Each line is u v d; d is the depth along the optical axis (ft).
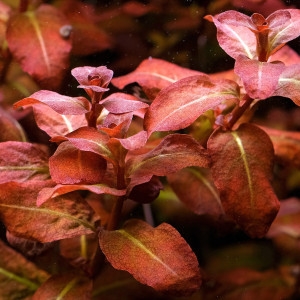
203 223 0.95
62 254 0.85
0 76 0.91
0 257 0.82
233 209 0.77
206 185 0.89
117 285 0.86
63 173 0.74
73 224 0.77
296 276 0.96
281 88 0.77
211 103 0.77
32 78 0.88
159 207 0.96
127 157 0.82
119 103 0.75
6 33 0.88
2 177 0.78
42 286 0.79
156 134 0.91
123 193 0.74
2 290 0.82
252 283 0.95
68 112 0.74
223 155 0.78
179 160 0.77
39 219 0.77
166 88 0.77
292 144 0.86
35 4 0.95
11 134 0.87
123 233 0.76
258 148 0.78
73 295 0.79
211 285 0.91
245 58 0.76
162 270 0.74
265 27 0.75
